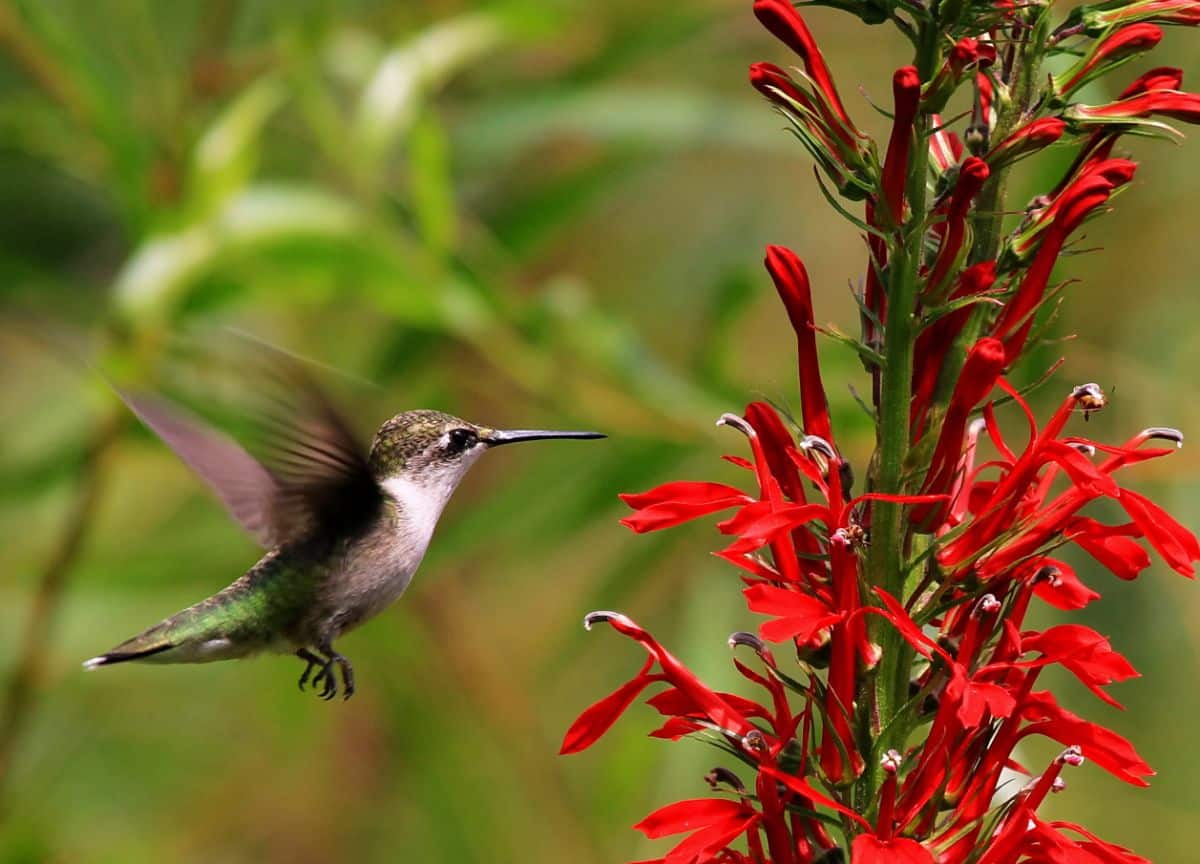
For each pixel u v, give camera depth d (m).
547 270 12.16
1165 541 5.04
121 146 9.92
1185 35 9.80
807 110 5.47
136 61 10.62
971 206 5.57
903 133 5.32
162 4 10.88
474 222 11.14
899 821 5.36
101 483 10.15
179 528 11.11
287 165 11.41
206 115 10.69
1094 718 10.57
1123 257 10.62
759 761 5.47
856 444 9.76
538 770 11.44
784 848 5.39
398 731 11.95
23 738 11.02
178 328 9.19
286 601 7.99
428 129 9.75
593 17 11.05
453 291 9.75
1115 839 10.53
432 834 11.81
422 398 10.77
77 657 10.88
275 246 9.43
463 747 11.80
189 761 12.38
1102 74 5.46
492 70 11.81
